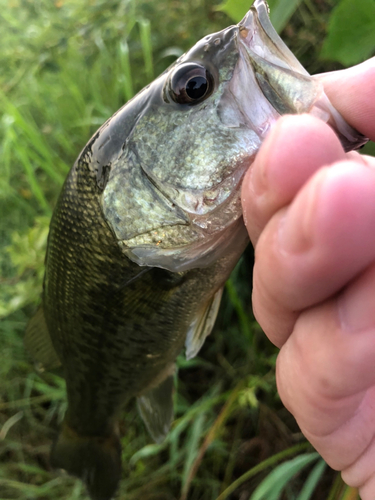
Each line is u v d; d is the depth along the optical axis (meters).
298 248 0.05
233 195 0.09
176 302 0.12
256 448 0.19
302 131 0.06
